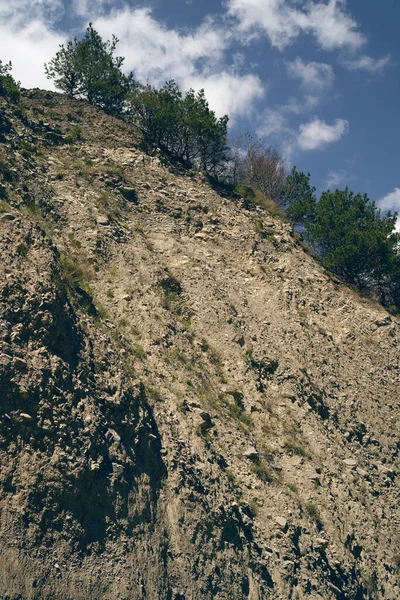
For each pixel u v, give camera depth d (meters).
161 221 28.66
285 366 23.58
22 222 18.86
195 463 17.58
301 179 39.62
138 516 15.10
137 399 17.42
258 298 26.88
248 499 18.06
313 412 22.59
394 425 24.47
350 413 23.80
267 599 16.06
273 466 19.70
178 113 36.09
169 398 19.02
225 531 16.56
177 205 30.38
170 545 15.35
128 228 26.47
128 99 37.47
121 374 17.64
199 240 28.78
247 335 24.22
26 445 14.10
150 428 17.22
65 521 13.79
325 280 29.83
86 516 14.21
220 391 21.27
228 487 17.77
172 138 36.34
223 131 36.47
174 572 14.95
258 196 34.94
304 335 25.83
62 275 18.88
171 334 21.88
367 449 22.92
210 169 36.78
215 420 19.75
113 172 29.77
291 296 27.66
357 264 33.78
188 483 16.73
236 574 15.95
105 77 40.53
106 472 15.12
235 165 38.16
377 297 34.41
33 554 12.94
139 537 14.81
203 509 16.50
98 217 25.47
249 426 20.69
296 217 36.94
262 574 16.45
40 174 26.47
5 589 12.20
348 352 26.70
